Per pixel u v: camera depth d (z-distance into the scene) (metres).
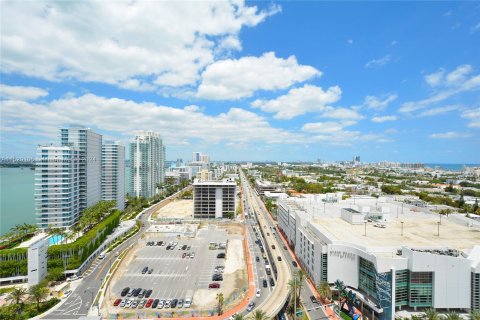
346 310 132.50
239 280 167.88
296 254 197.88
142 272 178.00
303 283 158.62
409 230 173.38
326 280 144.50
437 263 122.12
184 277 172.00
